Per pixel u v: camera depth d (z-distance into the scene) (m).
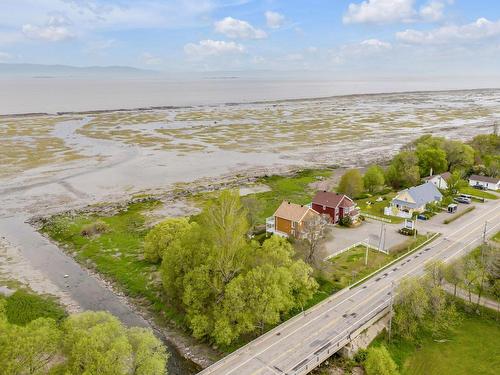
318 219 55.22
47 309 47.72
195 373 37.03
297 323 40.94
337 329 39.75
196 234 45.09
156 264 58.00
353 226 68.44
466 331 40.94
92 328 30.69
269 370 34.28
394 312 41.81
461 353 37.91
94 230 69.81
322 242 53.88
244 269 43.28
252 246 46.56
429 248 58.44
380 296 45.53
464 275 44.84
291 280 41.97
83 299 50.28
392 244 60.78
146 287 52.28
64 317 46.25
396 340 39.69
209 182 99.50
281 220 62.38
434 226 67.44
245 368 34.53
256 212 65.38
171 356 39.53
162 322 45.34
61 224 72.62
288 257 46.06
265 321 39.59
